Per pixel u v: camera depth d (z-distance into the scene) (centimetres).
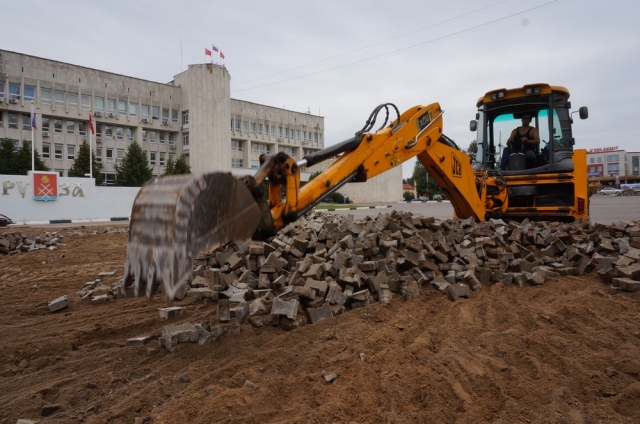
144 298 609
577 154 864
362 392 326
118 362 393
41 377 369
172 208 321
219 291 570
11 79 4181
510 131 952
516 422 289
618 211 2130
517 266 666
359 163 532
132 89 5091
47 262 967
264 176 397
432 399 319
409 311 520
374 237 658
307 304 513
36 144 4384
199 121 5409
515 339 426
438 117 668
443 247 681
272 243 692
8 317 541
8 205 2552
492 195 876
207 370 371
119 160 5047
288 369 374
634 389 327
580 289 605
